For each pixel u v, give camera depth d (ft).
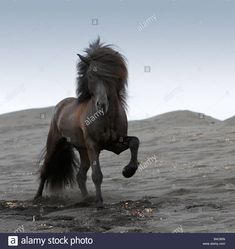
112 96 37.88
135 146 38.32
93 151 38.55
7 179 65.16
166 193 45.21
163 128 116.06
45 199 45.60
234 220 32.65
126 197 45.19
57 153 46.42
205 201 39.93
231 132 90.94
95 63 38.01
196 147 78.89
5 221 35.50
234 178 49.19
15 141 118.73
